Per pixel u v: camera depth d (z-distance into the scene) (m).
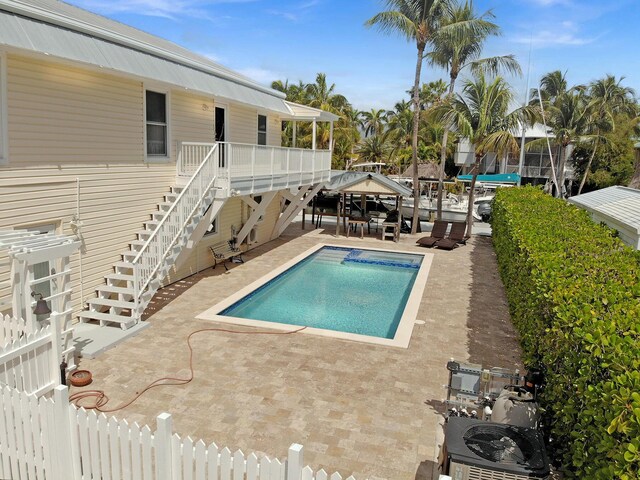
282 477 4.09
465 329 10.84
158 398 7.41
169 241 11.45
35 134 9.15
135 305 10.24
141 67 10.73
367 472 5.81
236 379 8.09
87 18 13.34
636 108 47.62
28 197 9.11
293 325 10.78
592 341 4.39
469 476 4.14
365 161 55.22
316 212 29.39
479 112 22.45
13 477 5.33
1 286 8.70
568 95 43.62
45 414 4.95
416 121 23.89
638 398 3.46
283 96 20.17
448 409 6.52
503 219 15.46
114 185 11.28
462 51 26.67
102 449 4.79
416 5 22.50
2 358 6.03
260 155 14.80
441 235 22.28
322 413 7.09
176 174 13.67
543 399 5.73
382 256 19.95
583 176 46.31
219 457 4.36
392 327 11.70
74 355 8.77
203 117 14.80
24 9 8.32
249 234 19.27
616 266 7.35
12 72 8.60
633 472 3.42
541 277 7.00
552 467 5.32
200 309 11.73
